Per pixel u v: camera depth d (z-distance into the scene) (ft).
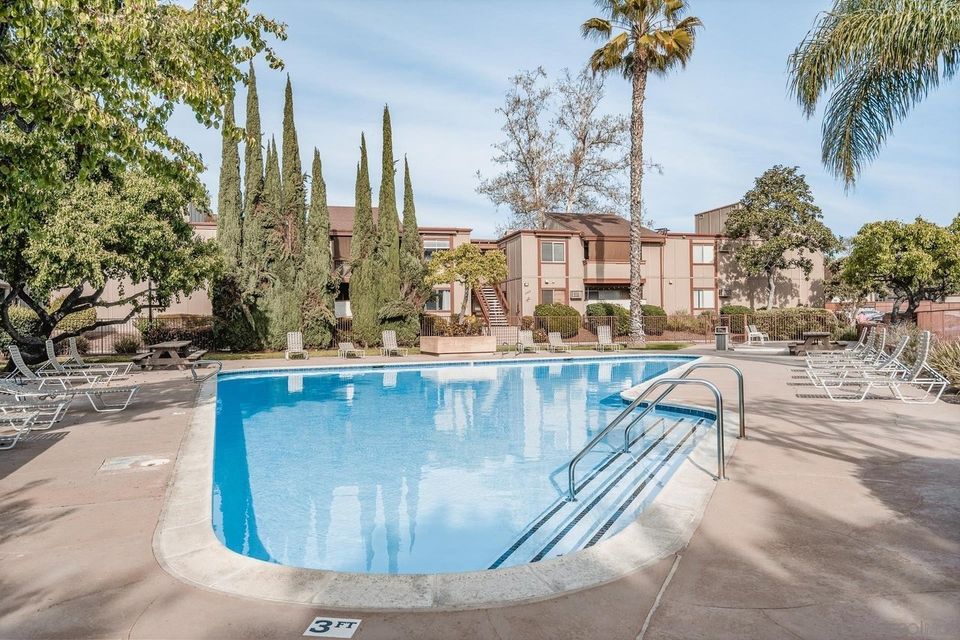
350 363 66.44
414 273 94.84
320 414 39.29
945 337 50.14
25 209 26.61
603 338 89.71
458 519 19.76
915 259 90.38
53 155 26.45
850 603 10.42
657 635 9.51
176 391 43.14
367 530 18.93
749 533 13.88
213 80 26.78
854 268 97.86
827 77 37.47
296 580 11.87
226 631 9.89
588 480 23.58
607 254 121.70
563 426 34.91
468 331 84.48
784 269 133.08
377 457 27.91
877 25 35.06
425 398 46.21
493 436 32.32
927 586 11.02
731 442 23.44
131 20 21.49
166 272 59.62
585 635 9.57
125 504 17.10
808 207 123.44
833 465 19.80
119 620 10.32
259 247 84.12
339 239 112.27
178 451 23.76
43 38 21.01
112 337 89.15
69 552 13.51
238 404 43.34
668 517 14.96
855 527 14.15
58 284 53.78
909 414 28.86
